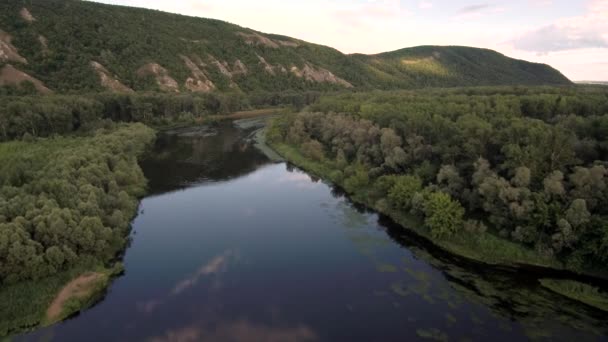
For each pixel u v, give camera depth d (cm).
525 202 4978
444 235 5422
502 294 4269
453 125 7125
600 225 4491
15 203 4844
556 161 5400
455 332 3700
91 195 5525
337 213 6606
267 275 4691
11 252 4138
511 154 5481
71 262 4500
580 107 7969
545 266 4731
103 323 3825
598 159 5609
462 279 4572
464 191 5800
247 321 3872
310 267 4872
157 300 4194
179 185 8025
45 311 3909
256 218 6391
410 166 7188
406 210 6247
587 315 3900
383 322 3853
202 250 5291
